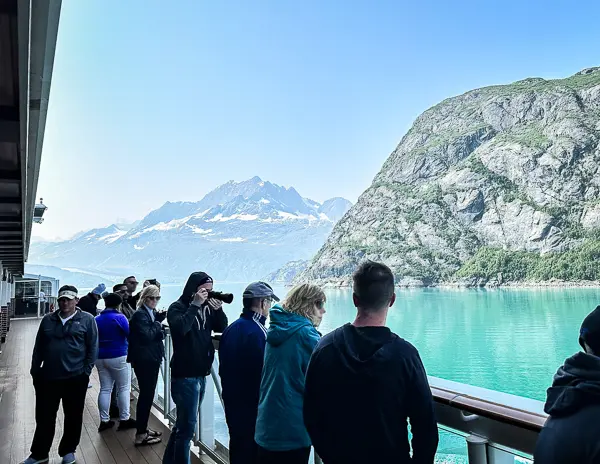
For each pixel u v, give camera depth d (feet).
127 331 16.81
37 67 11.01
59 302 13.42
